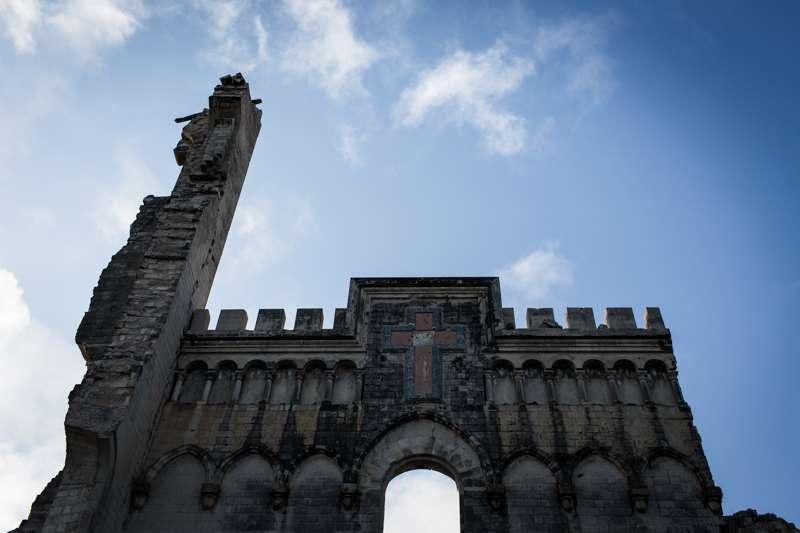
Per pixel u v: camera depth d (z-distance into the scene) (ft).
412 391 82.23
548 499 73.15
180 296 86.74
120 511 71.46
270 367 85.15
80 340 82.28
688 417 78.84
